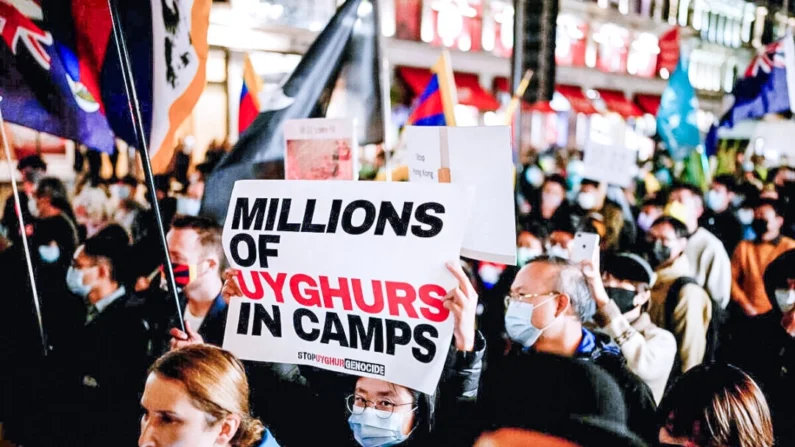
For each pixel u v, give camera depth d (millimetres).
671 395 1562
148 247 2738
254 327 1614
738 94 3184
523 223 3012
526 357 1716
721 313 2691
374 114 2238
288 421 1696
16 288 2668
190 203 3357
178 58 2318
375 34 2213
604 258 2504
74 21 2271
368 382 1571
